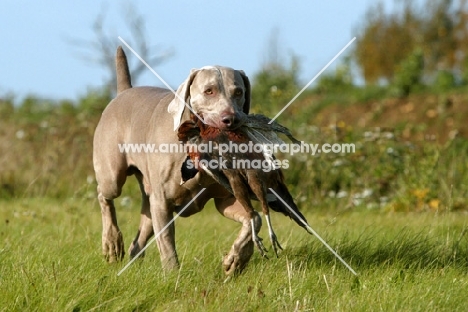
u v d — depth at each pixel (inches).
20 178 617.6
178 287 266.7
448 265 300.2
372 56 1240.2
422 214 448.8
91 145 643.5
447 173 532.4
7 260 300.5
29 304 245.9
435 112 856.9
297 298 256.5
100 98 959.6
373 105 950.4
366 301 251.8
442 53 1199.6
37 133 699.4
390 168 541.3
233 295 256.2
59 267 285.0
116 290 263.0
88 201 507.2
